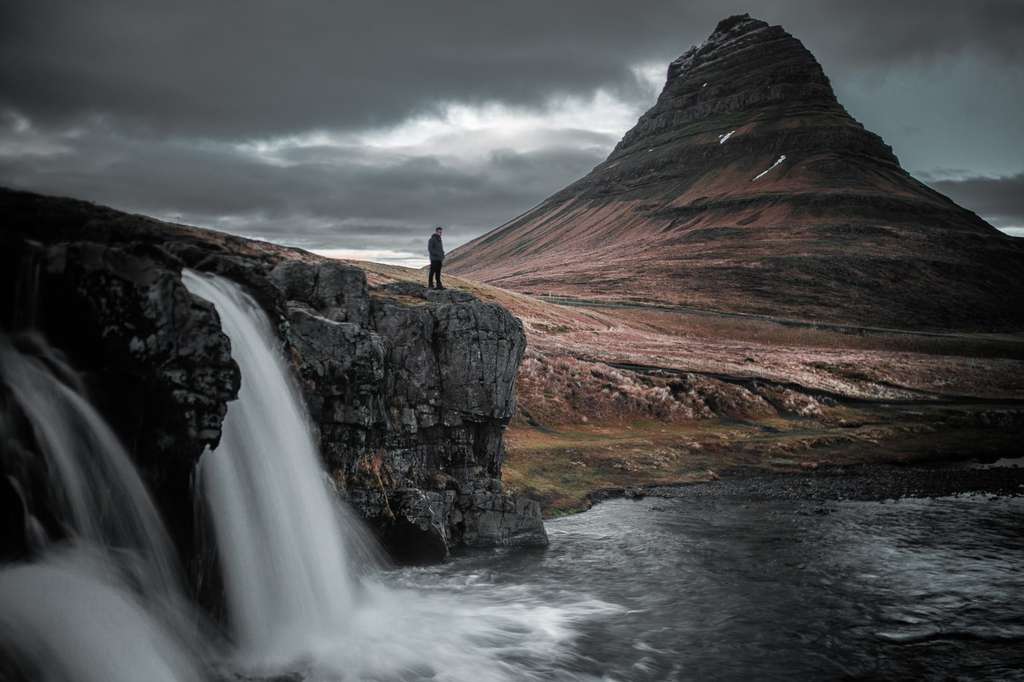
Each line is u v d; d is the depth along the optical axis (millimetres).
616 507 49219
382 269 138875
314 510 27516
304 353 29859
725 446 70188
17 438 17766
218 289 25125
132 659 17953
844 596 30906
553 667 23672
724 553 37281
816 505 50000
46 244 20250
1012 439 79688
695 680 23141
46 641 16375
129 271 20094
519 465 57375
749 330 175375
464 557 35312
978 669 24016
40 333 19812
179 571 21062
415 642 25047
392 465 34062
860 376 113000
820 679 23328
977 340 173375
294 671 22094
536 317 143250
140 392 20203
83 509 18953
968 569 34719
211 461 22578
